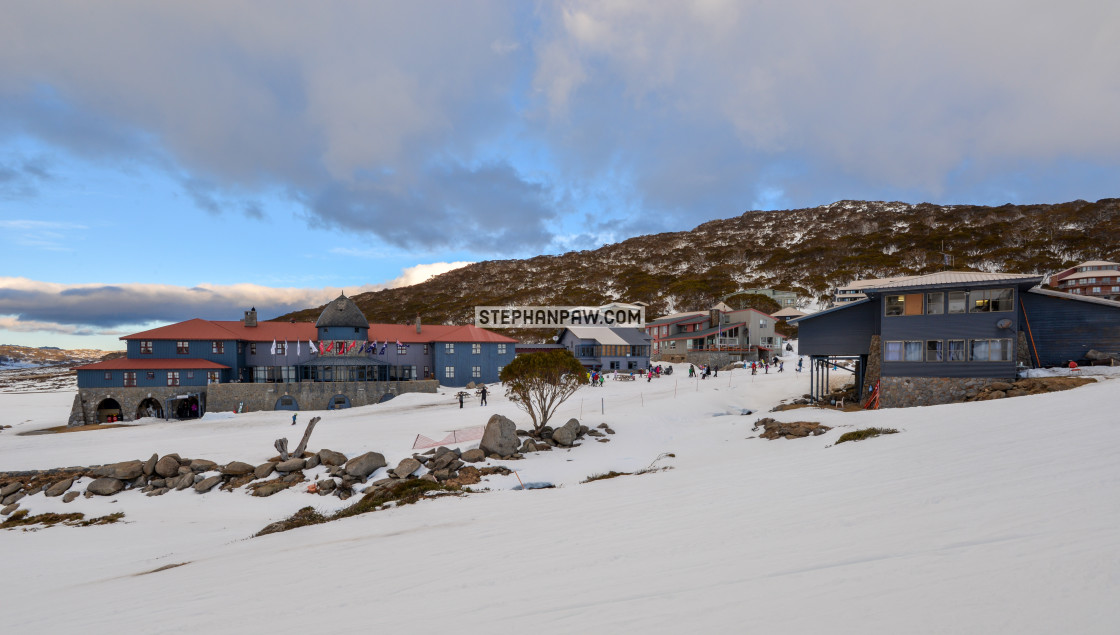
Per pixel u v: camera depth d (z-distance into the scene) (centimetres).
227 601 733
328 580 787
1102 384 2334
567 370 3172
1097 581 385
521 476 2450
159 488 2759
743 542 711
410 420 3919
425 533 1139
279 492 2592
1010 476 898
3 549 2000
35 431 4781
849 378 4781
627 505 1201
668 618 439
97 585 1135
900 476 1091
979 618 354
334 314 6275
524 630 454
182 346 5809
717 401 4025
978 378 3094
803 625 382
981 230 14312
